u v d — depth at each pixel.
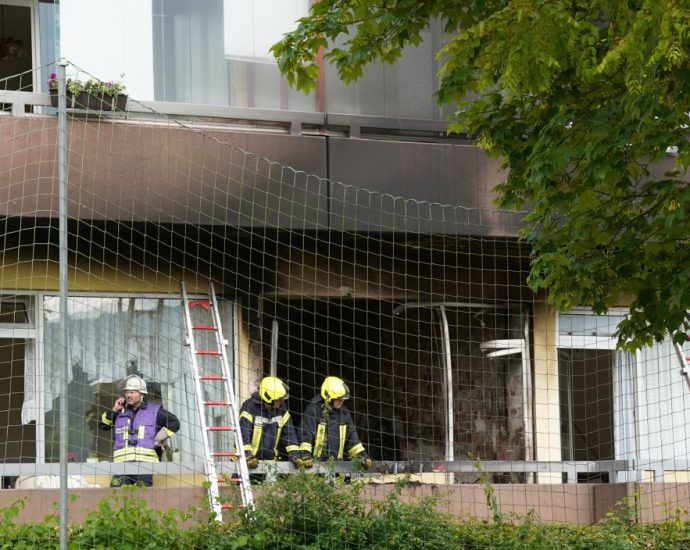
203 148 14.66
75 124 14.23
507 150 12.16
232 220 14.68
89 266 14.80
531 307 16.86
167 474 13.62
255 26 15.53
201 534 12.16
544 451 16.70
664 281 12.03
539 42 10.52
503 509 14.91
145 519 12.16
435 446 16.64
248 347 15.38
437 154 15.55
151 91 15.02
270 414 14.29
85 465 13.34
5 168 13.91
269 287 15.60
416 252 16.34
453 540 12.70
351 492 12.78
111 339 14.84
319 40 12.19
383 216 15.26
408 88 15.93
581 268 12.02
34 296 14.63
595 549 13.18
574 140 11.59
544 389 16.81
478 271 16.64
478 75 11.99
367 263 16.05
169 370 14.97
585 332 17.08
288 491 12.57
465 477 16.31
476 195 15.63
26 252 14.56
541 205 12.05
